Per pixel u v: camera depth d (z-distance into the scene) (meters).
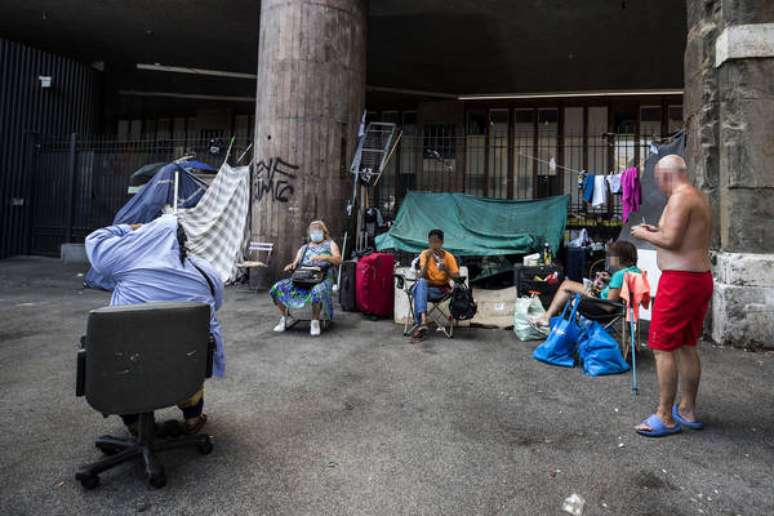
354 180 8.91
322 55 8.48
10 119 12.35
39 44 13.45
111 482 2.24
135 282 2.56
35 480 2.24
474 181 16.06
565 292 5.14
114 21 12.03
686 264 2.77
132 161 12.34
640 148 15.06
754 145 4.91
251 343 4.94
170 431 2.76
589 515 2.03
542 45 12.20
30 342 4.79
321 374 3.95
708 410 3.24
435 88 15.30
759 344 4.79
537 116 15.91
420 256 5.43
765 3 4.94
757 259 4.82
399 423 2.98
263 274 8.43
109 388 2.08
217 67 14.70
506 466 2.45
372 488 2.22
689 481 2.32
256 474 2.34
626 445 2.70
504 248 6.68
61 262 11.76
